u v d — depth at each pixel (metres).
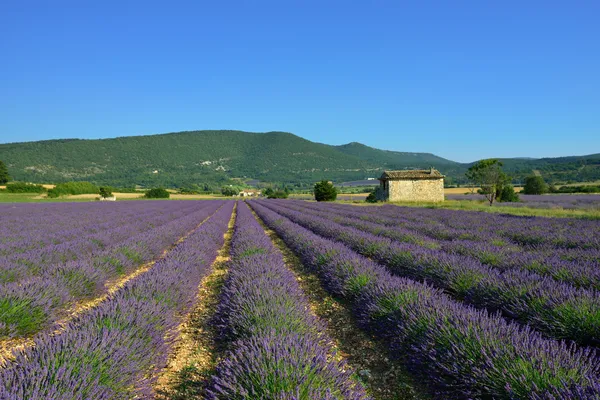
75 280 6.29
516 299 4.74
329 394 2.48
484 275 5.86
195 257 8.37
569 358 3.01
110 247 9.59
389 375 3.68
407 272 7.46
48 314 4.91
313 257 8.66
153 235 12.19
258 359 2.93
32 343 4.41
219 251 12.28
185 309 5.68
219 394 2.76
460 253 8.77
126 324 3.89
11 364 2.97
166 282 5.68
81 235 13.89
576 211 22.41
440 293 5.34
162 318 4.39
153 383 3.56
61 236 13.02
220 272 8.88
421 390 3.39
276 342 3.24
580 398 2.43
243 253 8.99
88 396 2.61
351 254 7.93
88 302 6.40
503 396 2.82
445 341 3.48
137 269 9.23
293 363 2.81
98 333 3.40
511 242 10.94
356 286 5.89
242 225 16.83
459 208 28.97
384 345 4.38
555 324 4.09
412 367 3.64
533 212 22.23
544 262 6.75
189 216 22.98
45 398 2.38
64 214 24.80
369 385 3.51
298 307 4.64
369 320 4.75
